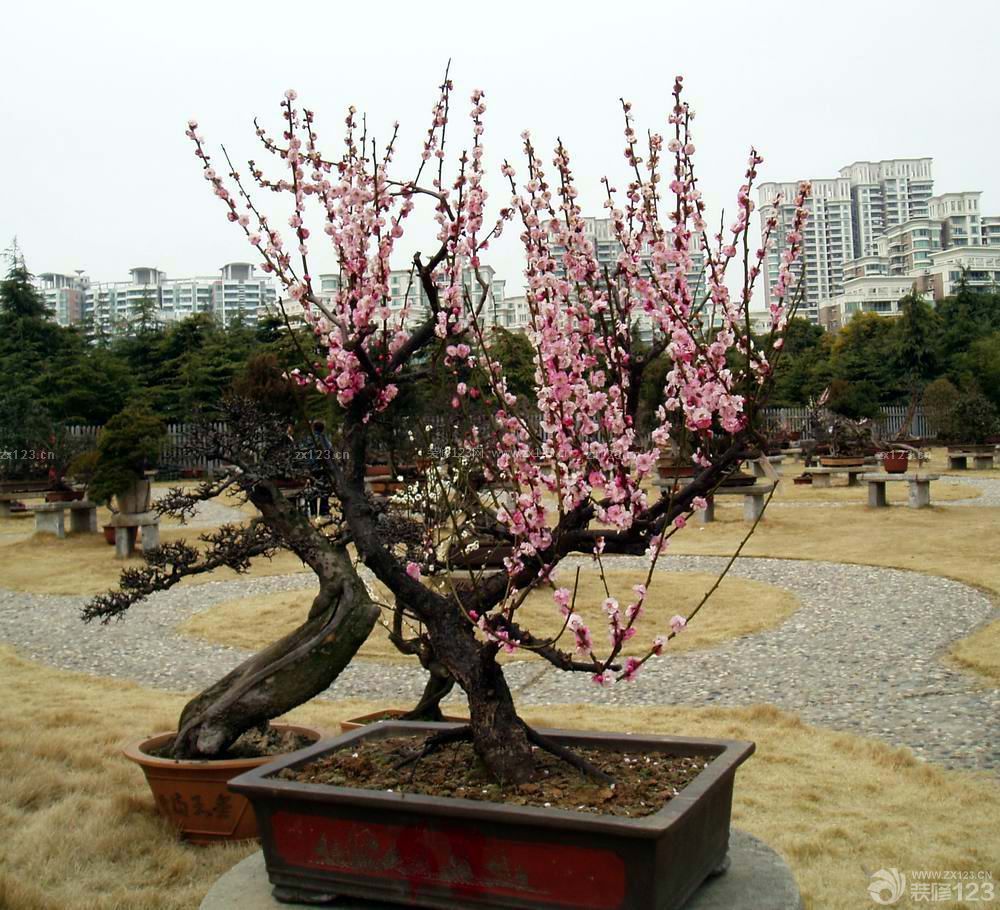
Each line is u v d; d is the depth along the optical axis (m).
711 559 16.69
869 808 5.21
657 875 2.82
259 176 4.40
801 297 3.88
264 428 5.24
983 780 5.73
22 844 4.61
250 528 5.35
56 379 41.03
